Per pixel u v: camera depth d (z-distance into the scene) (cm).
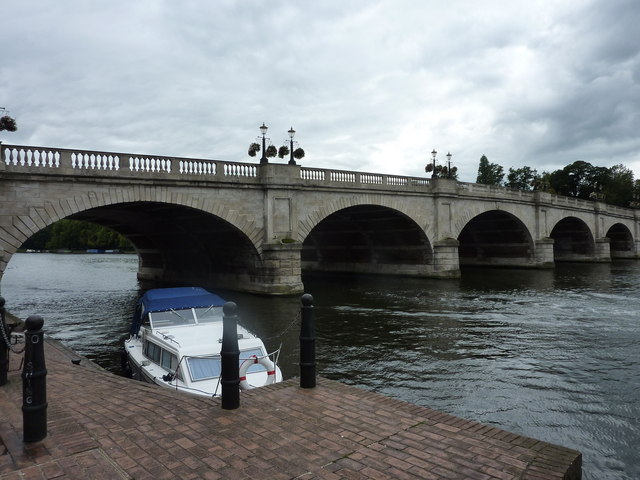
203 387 1060
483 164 10956
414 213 3853
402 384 1377
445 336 1964
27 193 2122
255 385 1092
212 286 3738
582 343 1831
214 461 517
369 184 3472
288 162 3062
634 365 1545
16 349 1173
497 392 1306
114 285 4347
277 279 2947
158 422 632
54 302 3219
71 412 677
